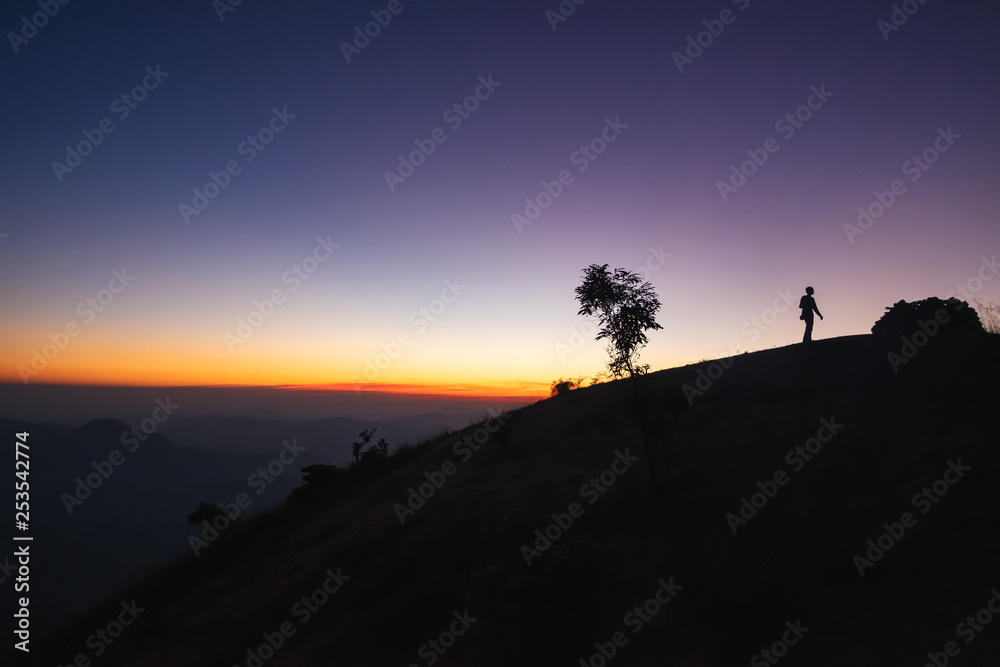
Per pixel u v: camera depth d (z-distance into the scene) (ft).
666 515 32.81
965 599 20.95
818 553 25.18
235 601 41.57
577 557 25.30
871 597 22.08
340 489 74.84
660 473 39.11
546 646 23.29
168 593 56.13
